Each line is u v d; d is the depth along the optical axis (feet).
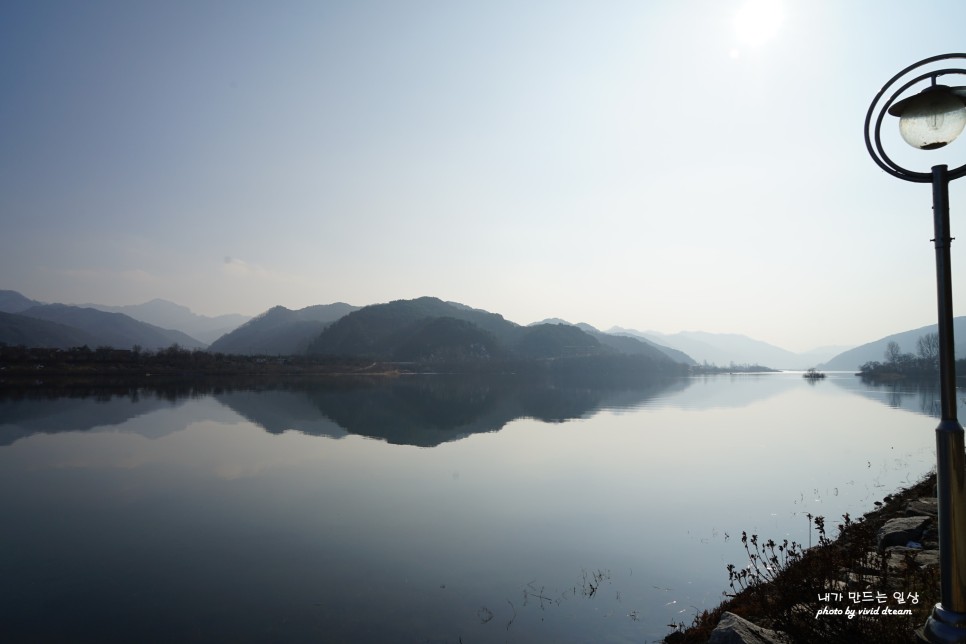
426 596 36.01
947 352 14.53
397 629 31.58
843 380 511.81
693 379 552.82
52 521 53.01
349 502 60.34
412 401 216.54
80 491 65.21
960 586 14.40
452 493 64.54
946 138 15.16
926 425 135.95
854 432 122.42
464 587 37.42
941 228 14.65
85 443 99.96
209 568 41.06
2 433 110.73
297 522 52.60
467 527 51.01
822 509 56.49
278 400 203.72
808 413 171.32
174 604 34.99
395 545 46.06
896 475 72.64
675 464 83.20
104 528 50.83
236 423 132.46
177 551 44.80
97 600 35.58
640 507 58.08
